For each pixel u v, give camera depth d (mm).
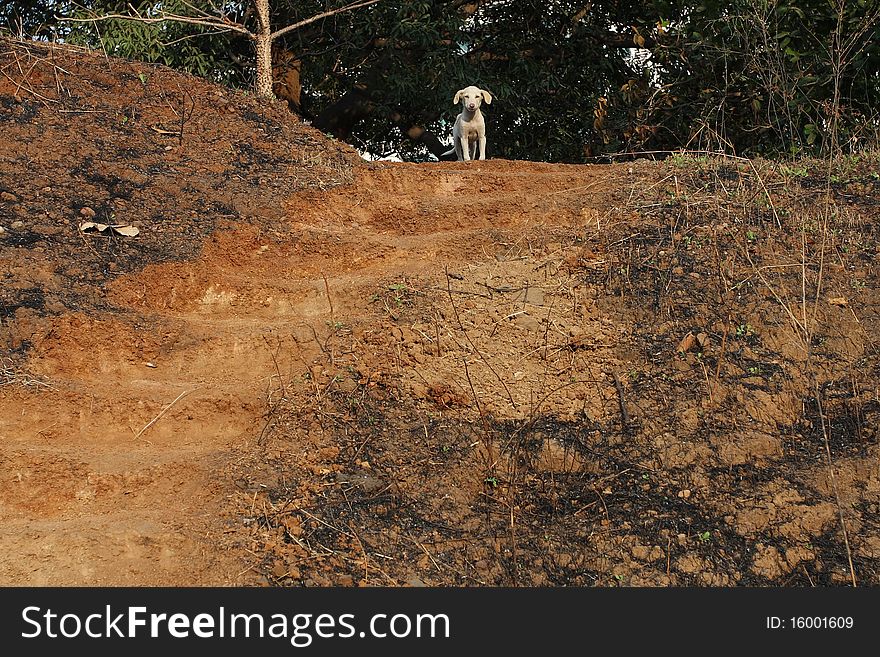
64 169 5676
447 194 6273
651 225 5414
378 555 3512
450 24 11695
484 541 3605
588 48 12461
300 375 4410
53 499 3727
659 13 10242
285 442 4031
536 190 6207
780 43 8688
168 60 10430
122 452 3971
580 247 5293
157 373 4523
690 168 6199
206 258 5270
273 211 5793
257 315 5043
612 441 4027
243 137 6508
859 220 5348
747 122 9500
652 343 4535
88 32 10047
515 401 4258
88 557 3439
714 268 4969
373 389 4301
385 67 12297
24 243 4934
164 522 3586
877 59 8156
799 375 4320
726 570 3467
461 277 5078
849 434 4055
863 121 7797
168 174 5891
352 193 6051
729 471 3869
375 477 3844
